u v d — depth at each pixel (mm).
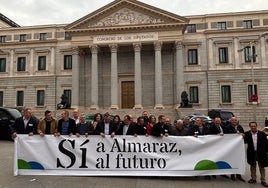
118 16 52500
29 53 60062
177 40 50469
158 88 49875
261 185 11141
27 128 12406
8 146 21234
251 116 51938
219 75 53781
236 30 53625
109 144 11914
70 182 10961
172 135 12484
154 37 51094
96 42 52188
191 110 45156
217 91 53531
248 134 11672
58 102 57688
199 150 11789
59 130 12219
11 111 25906
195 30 55750
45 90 58469
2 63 61406
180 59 50344
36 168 11906
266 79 52469
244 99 52656
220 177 12266
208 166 11680
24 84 59562
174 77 53781
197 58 54812
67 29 52906
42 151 11977
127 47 54875
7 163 14703
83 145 11945
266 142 11375
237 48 53781
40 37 60312
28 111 12516
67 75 58031
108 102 55156
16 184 10727
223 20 54844
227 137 11828
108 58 56281
